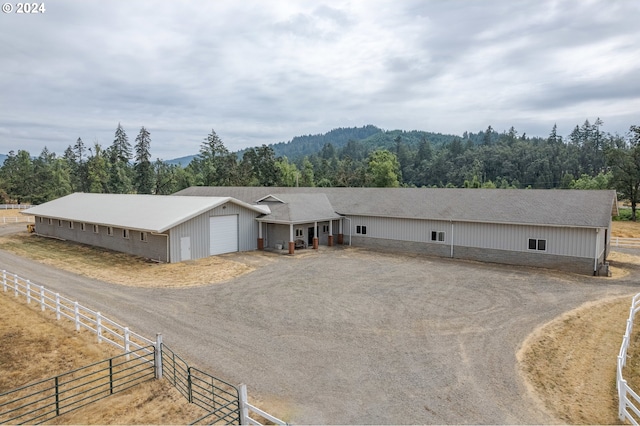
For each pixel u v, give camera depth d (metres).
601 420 9.79
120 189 94.19
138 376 11.72
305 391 10.81
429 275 23.55
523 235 25.83
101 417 9.70
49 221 39.44
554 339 14.43
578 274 23.69
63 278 23.02
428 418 9.64
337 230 34.91
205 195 47.06
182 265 26.17
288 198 34.59
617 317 16.66
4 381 11.45
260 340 14.16
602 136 142.00
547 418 9.78
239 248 31.23
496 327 15.42
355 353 13.16
